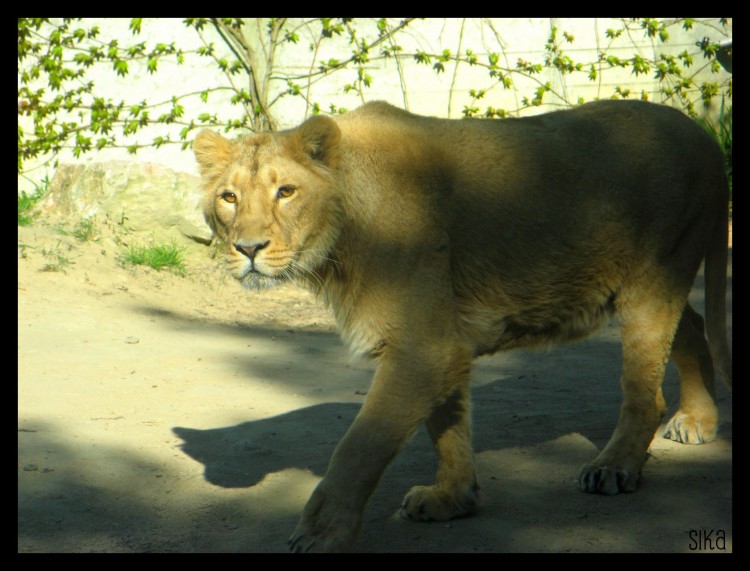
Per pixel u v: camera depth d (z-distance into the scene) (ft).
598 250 15.17
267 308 32.40
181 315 30.17
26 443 17.57
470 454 14.67
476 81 47.16
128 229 35.88
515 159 14.78
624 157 15.34
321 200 13.60
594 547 12.82
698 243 16.19
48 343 25.05
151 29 45.47
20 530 14.06
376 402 13.16
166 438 18.44
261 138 13.97
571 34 47.24
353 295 13.82
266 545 13.44
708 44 45.01
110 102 44.37
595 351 26.23
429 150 14.39
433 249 13.79
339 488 12.67
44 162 44.75
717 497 14.56
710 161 16.28
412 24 46.80
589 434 18.21
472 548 12.97
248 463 16.98
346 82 46.96
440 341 13.61
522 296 14.93
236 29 45.37
